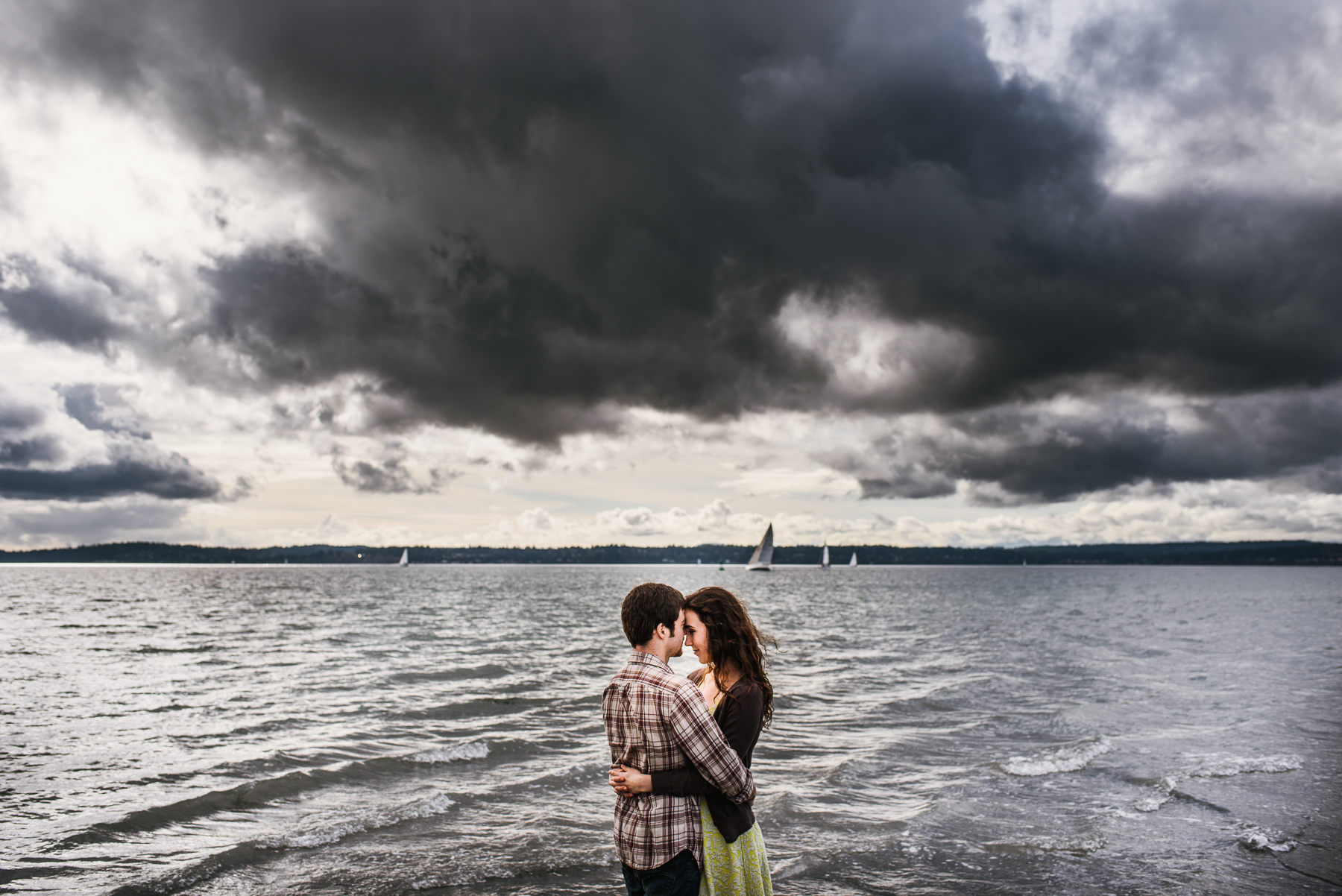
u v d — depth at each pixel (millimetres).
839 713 12773
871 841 6547
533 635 31109
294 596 70625
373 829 6902
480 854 6246
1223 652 23219
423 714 13094
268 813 7590
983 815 7316
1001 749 10109
